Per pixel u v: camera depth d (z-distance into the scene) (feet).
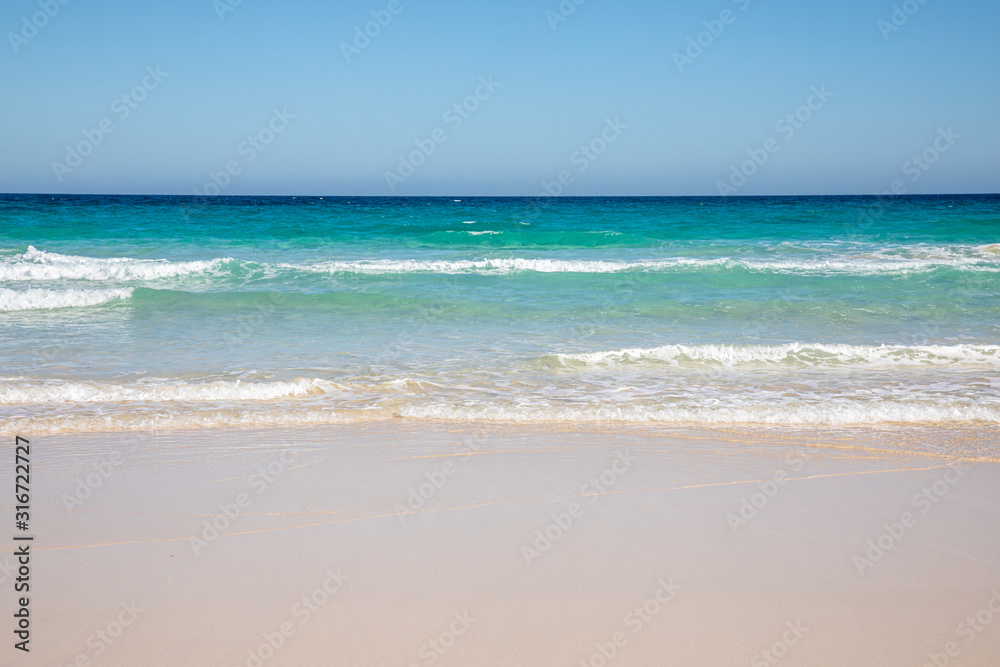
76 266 52.70
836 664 8.85
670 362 28.19
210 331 33.88
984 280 50.55
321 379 24.62
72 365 26.86
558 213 125.90
